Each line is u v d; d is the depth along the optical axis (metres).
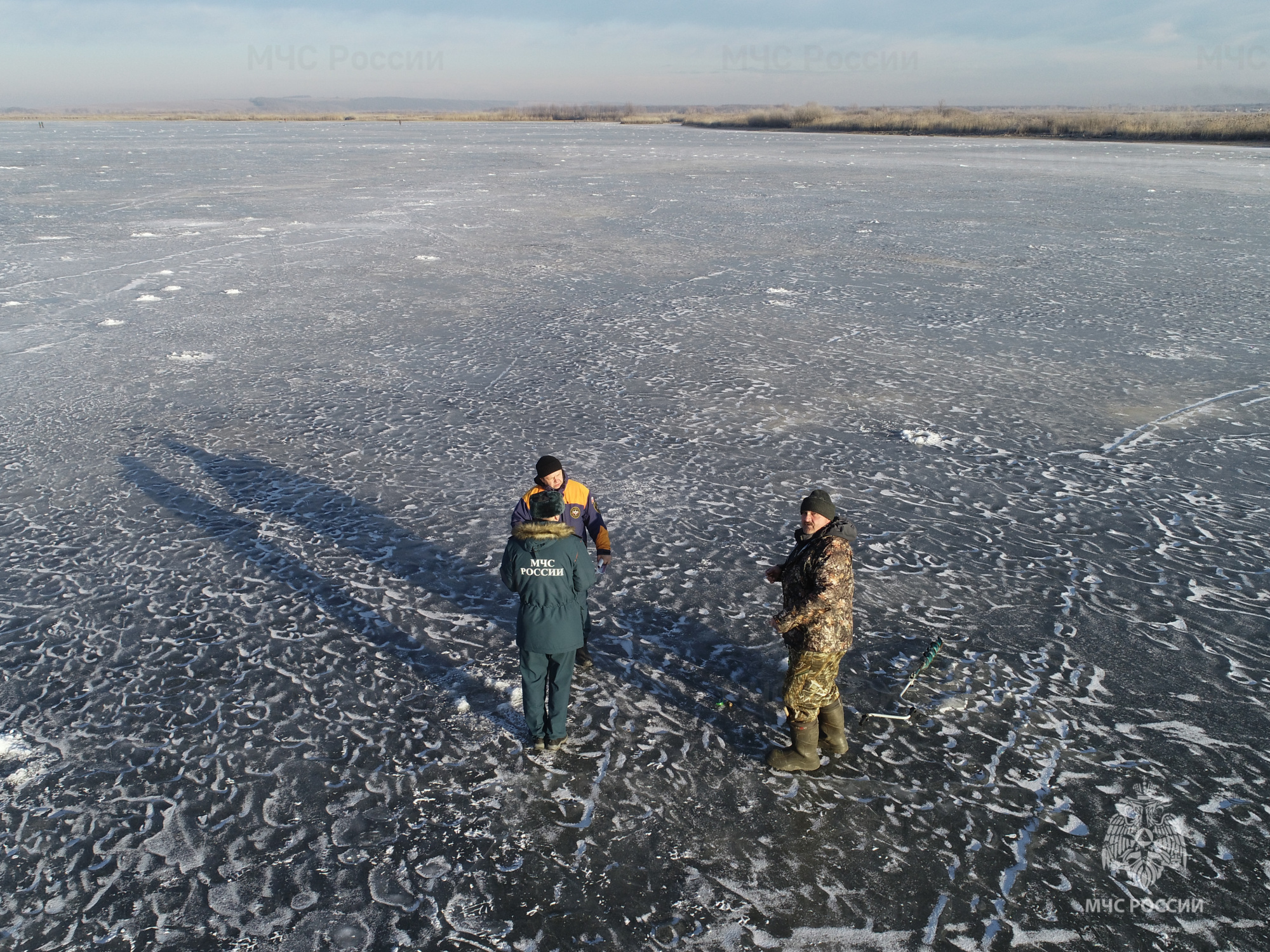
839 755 4.02
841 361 10.80
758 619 5.23
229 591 5.49
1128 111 162.62
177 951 3.00
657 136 87.50
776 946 3.02
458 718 4.30
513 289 14.97
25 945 3.02
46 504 6.70
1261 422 8.66
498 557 5.97
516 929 3.10
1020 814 3.66
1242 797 3.75
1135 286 15.45
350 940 3.04
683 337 11.88
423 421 8.60
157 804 3.71
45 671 4.65
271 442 8.03
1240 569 5.78
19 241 19.19
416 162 46.25
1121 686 4.54
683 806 3.71
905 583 5.61
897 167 44.03
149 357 10.71
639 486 7.12
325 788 3.81
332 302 13.81
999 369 10.51
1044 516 6.61
